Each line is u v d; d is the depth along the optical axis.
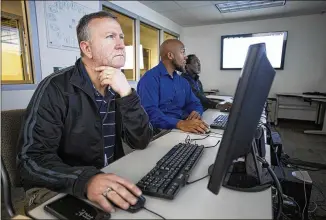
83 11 2.87
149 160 0.82
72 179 0.57
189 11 4.16
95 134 0.90
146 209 0.50
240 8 3.37
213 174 0.46
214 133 1.19
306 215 0.93
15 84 2.18
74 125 0.86
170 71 1.79
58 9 2.54
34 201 0.81
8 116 0.82
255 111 0.48
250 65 0.44
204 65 4.77
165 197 0.54
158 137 1.13
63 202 0.54
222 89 4.57
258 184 0.60
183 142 1.03
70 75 0.90
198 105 1.89
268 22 2.55
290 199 0.93
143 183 0.59
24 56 2.35
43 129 0.75
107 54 0.85
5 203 0.70
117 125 1.03
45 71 2.45
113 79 0.84
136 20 3.94
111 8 3.37
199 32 4.84
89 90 0.88
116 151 1.06
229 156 0.45
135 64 4.14
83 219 0.47
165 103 1.71
